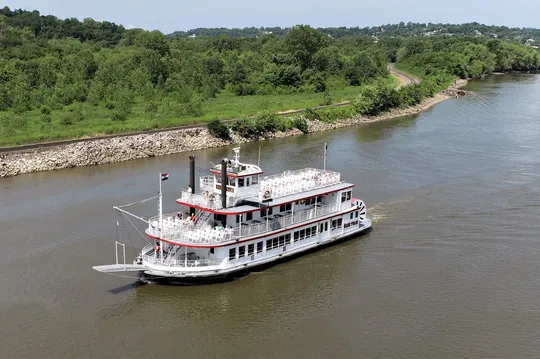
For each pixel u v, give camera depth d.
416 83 195.00
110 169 90.94
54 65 160.88
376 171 89.00
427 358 40.53
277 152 104.88
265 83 177.38
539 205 72.06
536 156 98.81
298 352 41.19
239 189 54.94
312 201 59.69
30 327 43.88
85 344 41.78
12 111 121.56
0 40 180.25
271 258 54.34
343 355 40.81
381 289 50.62
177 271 49.00
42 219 66.25
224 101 152.25
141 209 70.38
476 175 86.31
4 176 84.81
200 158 100.12
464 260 56.41
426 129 127.94
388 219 67.62
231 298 48.91
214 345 41.97
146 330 43.75
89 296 48.62
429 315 46.12
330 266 55.28
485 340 42.62
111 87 145.25
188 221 53.03
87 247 58.47
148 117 121.56
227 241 50.47
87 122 113.31
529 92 196.00
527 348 41.69
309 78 186.50
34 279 51.41
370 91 151.50
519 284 51.28
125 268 47.94
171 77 166.00
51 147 93.62
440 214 69.00
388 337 43.09
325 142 114.62
